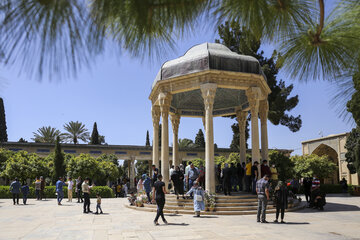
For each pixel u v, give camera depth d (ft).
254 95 52.70
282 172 96.12
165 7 7.84
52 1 6.28
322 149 153.58
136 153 153.28
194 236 27.32
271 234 28.07
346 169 134.00
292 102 95.25
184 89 53.52
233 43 81.05
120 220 38.86
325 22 10.30
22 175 95.86
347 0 9.39
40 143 140.46
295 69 10.84
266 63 92.94
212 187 47.65
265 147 58.44
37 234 30.09
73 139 176.45
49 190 87.92
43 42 6.23
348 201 71.26
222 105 69.87
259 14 8.80
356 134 108.88
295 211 48.47
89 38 6.65
